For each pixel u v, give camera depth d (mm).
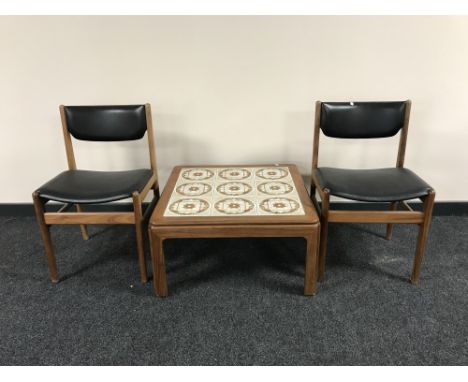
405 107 1732
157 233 1479
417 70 1877
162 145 2090
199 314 1522
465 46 1813
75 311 1554
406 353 1327
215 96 1962
